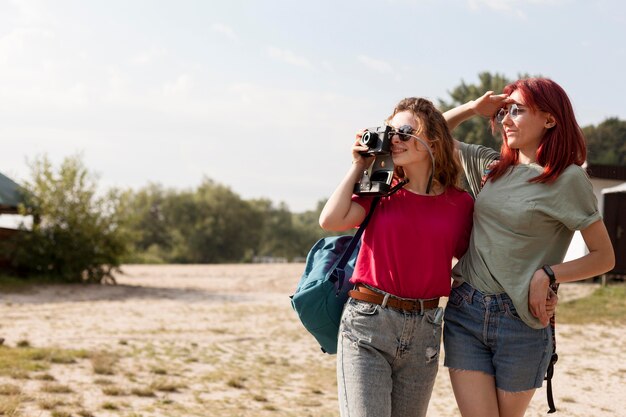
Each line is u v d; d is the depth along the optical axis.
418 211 3.21
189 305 14.92
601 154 42.03
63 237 19.14
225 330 11.07
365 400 3.04
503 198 3.22
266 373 7.76
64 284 18.70
